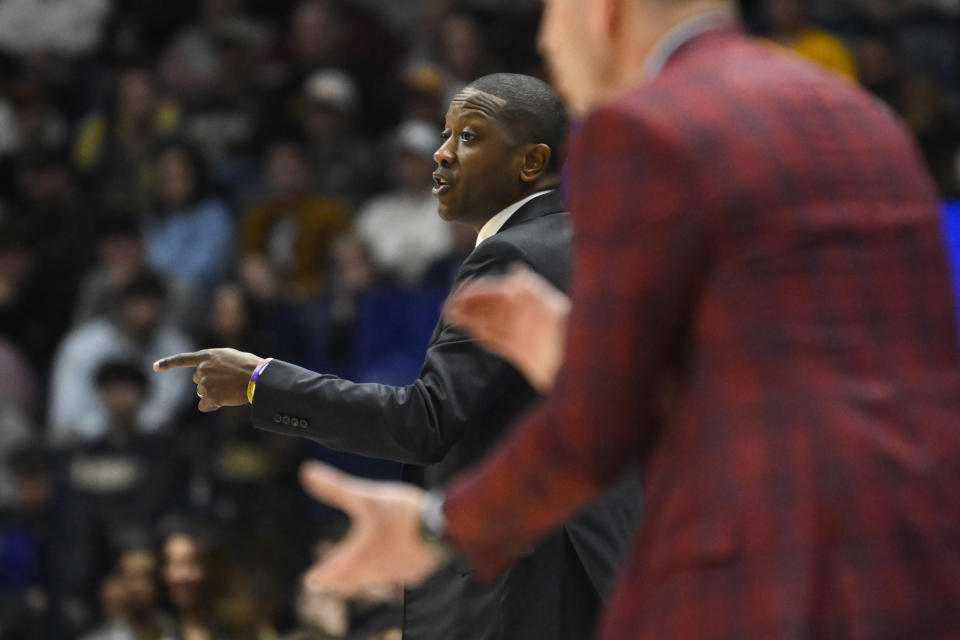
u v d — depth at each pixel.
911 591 4.80
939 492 4.90
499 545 5.29
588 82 5.71
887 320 5.01
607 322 4.94
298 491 21.53
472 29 28.42
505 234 8.52
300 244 25.61
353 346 22.56
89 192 29.31
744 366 4.91
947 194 23.41
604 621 5.32
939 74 28.81
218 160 29.00
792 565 4.78
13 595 20.55
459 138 8.84
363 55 30.55
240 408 21.81
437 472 8.51
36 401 26.22
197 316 25.42
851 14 29.38
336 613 17.59
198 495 21.61
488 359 8.16
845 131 5.16
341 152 27.66
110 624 18.70
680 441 5.06
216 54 31.39
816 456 4.82
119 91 30.58
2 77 32.69
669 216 4.92
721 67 5.26
